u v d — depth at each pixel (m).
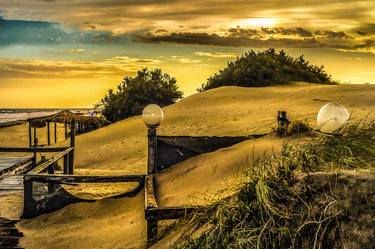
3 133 43.72
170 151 10.49
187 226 6.00
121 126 29.19
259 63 42.00
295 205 4.63
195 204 6.56
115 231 8.23
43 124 23.33
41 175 10.02
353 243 3.84
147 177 9.80
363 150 5.27
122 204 9.77
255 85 39.91
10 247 8.20
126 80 42.56
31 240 8.50
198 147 10.50
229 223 5.11
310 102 24.83
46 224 9.26
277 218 4.67
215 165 8.97
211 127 22.69
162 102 41.69
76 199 10.04
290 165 5.20
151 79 42.94
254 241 4.63
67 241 8.22
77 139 27.55
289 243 4.44
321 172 4.67
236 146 9.88
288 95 28.89
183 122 25.22
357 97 23.69
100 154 22.88
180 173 9.54
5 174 14.80
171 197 8.12
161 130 24.34
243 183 5.62
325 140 5.85
